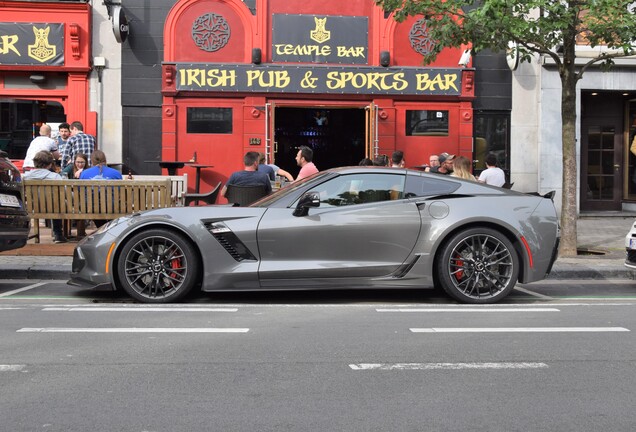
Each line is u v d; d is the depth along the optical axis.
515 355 5.16
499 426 3.70
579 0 10.25
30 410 3.89
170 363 4.87
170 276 7.25
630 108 17.45
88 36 15.23
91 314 6.63
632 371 4.75
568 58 10.91
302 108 16.70
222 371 4.68
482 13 9.73
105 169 11.04
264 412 3.88
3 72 15.28
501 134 16.34
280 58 15.80
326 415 3.84
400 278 7.28
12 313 6.66
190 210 7.29
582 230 14.38
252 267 7.12
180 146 15.66
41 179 10.32
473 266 7.34
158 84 15.58
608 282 9.35
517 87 16.23
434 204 7.35
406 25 16.03
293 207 7.32
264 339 5.62
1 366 4.77
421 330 6.01
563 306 7.30
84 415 3.82
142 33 15.52
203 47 15.67
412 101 16.03
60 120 15.47
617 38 10.57
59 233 10.91
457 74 15.92
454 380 4.52
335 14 15.89
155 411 3.89
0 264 9.38
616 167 17.56
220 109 15.71
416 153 16.09
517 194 7.60
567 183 10.99
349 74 15.74
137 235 7.17
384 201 7.38
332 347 5.37
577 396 4.21
